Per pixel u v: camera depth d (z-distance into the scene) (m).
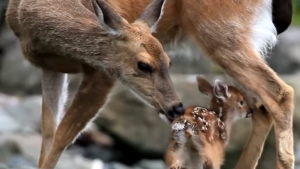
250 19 13.47
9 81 26.12
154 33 13.51
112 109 20.72
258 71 13.19
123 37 12.57
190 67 20.20
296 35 29.30
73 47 13.01
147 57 12.42
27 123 22.48
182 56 14.16
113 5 13.65
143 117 20.53
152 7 12.84
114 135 20.97
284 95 12.95
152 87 12.43
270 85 13.06
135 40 12.54
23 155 20.23
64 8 13.16
